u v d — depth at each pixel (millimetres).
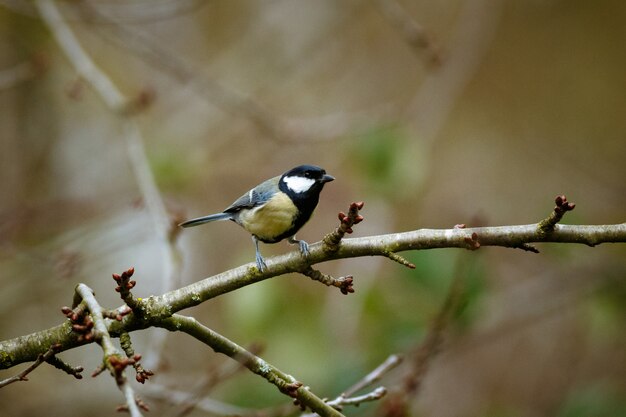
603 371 13602
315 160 14641
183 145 13891
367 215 12875
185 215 10523
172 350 13961
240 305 8797
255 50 15867
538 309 12289
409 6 16812
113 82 15367
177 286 8109
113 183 14375
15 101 14008
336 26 16203
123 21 11852
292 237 7777
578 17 16969
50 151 14172
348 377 9039
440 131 16328
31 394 12141
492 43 16984
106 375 12617
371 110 14422
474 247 5281
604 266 11203
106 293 13578
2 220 11422
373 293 9625
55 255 10539
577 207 15008
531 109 16438
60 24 10859
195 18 16766
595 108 16281
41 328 13055
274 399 9031
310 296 10656
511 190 15422
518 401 13648
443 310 8008
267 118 11773
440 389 13805
